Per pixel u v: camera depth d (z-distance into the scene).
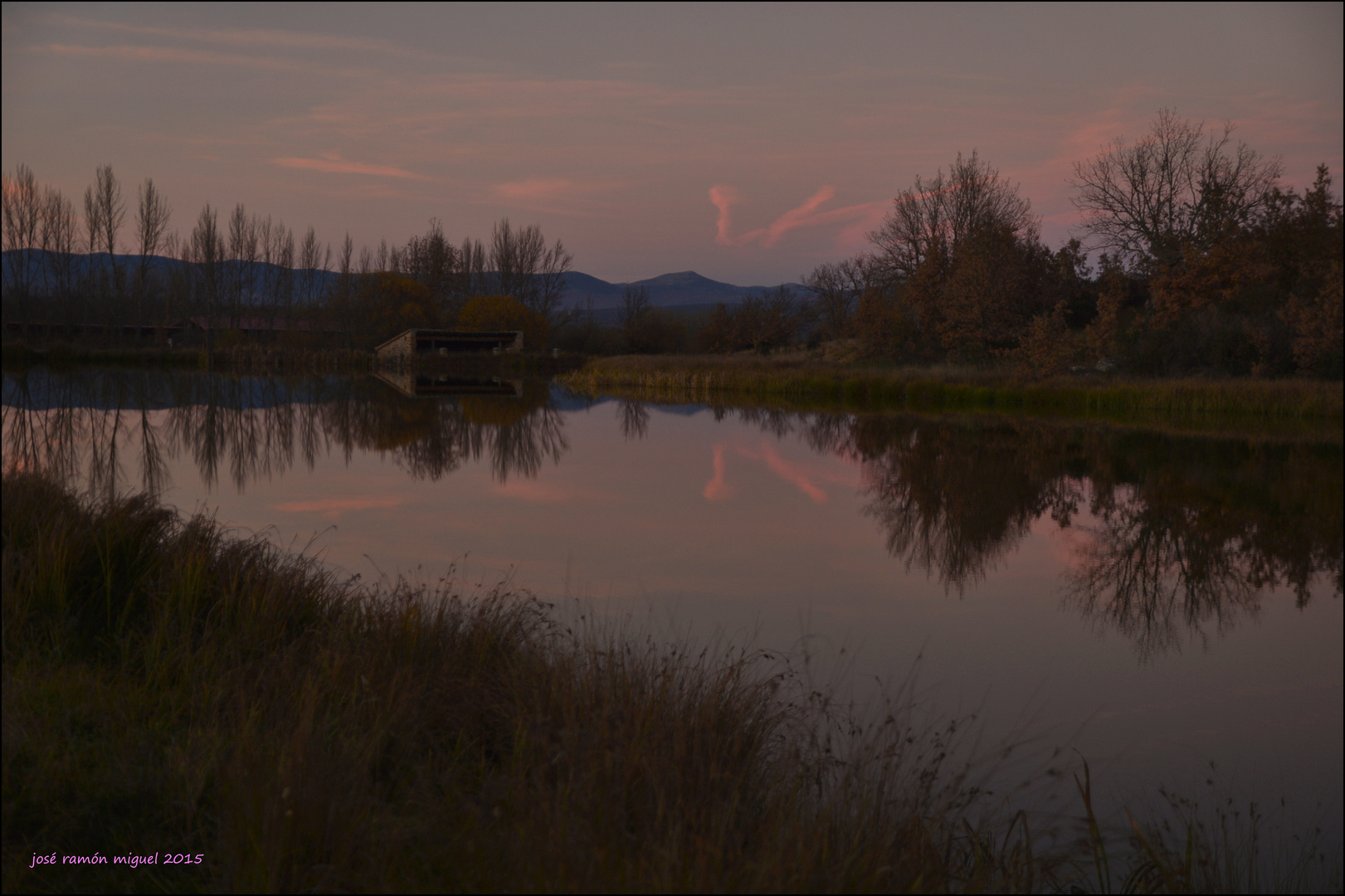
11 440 16.91
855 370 39.59
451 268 85.56
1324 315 27.00
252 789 3.31
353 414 25.78
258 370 52.03
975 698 5.60
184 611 5.44
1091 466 16.83
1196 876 3.44
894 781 3.93
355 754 3.79
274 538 9.57
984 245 38.62
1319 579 8.95
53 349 50.72
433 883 3.07
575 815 3.19
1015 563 9.52
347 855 3.12
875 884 2.98
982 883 3.28
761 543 10.30
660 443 20.56
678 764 3.64
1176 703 5.54
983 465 17.16
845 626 7.10
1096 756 4.69
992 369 36.31
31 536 5.97
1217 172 40.41
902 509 12.61
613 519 11.58
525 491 13.61
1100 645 6.75
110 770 3.67
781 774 4.02
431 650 5.11
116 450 16.83
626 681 4.46
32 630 4.98
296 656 5.04
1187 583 8.73
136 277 61.78
